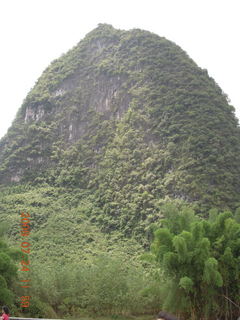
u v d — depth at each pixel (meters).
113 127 75.88
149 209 52.03
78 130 82.00
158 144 63.19
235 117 68.94
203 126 60.97
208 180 52.03
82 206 63.12
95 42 98.31
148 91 74.56
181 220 24.86
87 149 75.88
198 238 22.06
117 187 61.53
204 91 69.50
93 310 26.72
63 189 69.88
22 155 80.25
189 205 48.66
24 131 85.81
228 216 23.83
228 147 58.75
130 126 71.06
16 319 18.42
